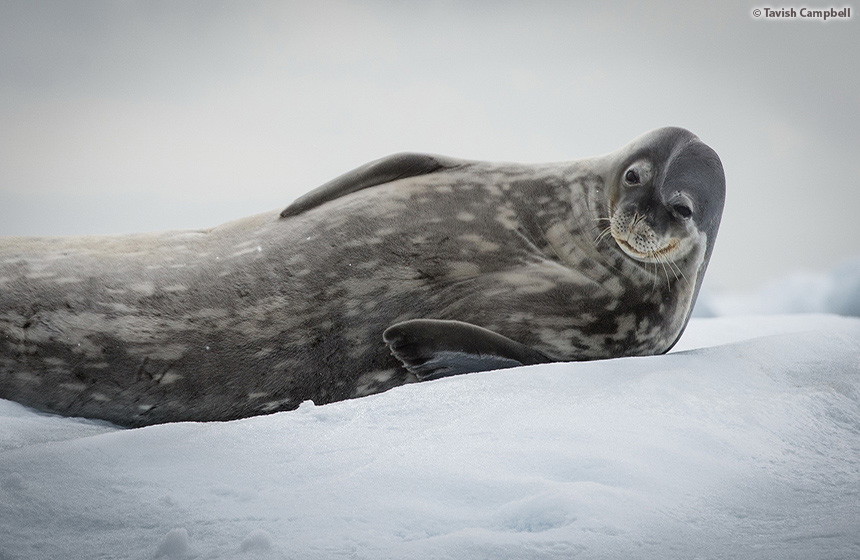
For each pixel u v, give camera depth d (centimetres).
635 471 1043
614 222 1831
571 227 1873
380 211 1828
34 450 1105
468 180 1916
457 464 1048
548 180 1925
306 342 1727
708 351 1667
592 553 852
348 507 949
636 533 898
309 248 1775
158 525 923
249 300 1725
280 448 1132
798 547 868
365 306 1753
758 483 1076
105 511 952
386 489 990
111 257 1777
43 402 1703
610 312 1817
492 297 1775
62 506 959
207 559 847
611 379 1423
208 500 980
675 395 1355
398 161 1922
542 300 1788
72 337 1694
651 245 1800
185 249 1797
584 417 1212
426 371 1612
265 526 914
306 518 927
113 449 1117
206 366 1703
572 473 1038
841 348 1716
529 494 973
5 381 1697
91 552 872
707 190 1869
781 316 2870
